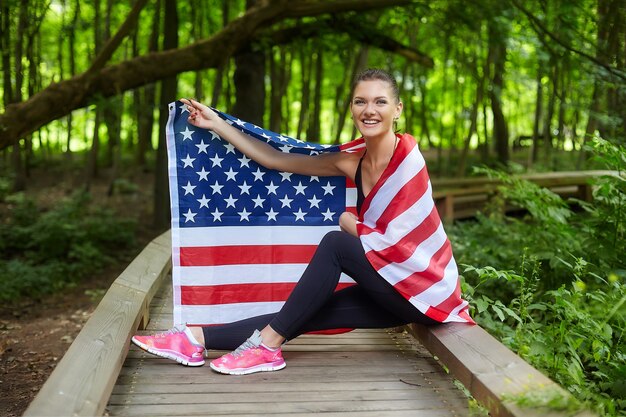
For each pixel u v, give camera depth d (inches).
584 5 302.8
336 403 107.6
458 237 253.1
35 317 243.1
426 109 776.9
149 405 105.0
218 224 131.3
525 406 88.4
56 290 288.2
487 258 208.4
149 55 319.6
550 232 206.2
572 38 307.3
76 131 759.7
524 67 517.7
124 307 135.5
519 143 789.2
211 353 133.0
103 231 379.9
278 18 344.8
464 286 149.2
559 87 491.2
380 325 122.6
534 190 213.5
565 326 132.3
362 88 114.9
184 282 130.0
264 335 120.6
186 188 129.6
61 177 598.5
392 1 350.3
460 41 495.8
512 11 327.9
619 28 281.1
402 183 114.4
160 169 429.4
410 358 133.4
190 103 126.9
